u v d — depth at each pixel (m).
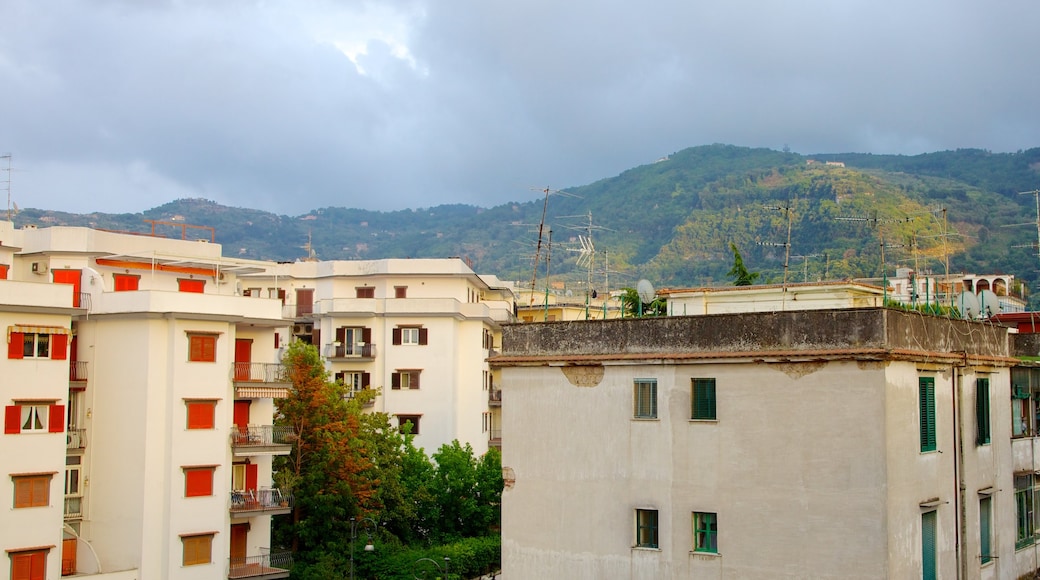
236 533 59.78
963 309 38.44
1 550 49.97
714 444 31.92
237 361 61.84
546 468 34.56
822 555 30.06
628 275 188.38
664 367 32.91
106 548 56.03
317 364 66.38
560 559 34.00
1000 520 37.62
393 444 73.25
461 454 75.81
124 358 56.94
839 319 30.52
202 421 57.72
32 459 51.47
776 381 31.17
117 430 56.66
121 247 66.25
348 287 91.62
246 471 60.62
